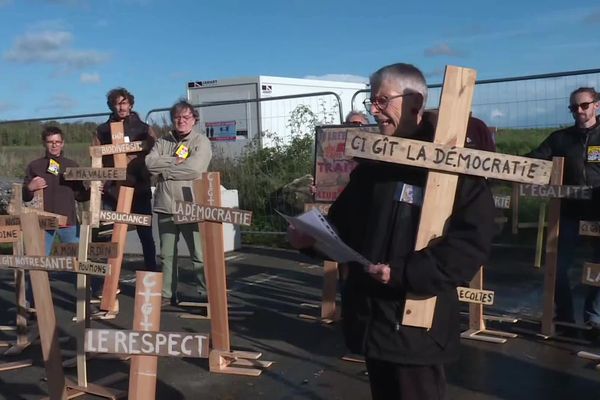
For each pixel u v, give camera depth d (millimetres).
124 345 3039
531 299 6648
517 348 5219
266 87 12516
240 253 9586
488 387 4473
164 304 6770
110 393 4410
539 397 4297
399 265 2371
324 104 11219
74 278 8406
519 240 9000
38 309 3693
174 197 6430
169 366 5012
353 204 2688
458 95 2430
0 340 5812
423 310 2428
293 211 9992
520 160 2371
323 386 4582
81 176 5879
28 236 3670
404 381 2494
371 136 2459
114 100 6746
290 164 10461
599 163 5266
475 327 5535
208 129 12906
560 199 5324
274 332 5805
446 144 2420
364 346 2498
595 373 4684
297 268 8508
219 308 4867
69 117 10828
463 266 2332
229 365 4961
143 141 6707
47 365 3729
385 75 2527
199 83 13125
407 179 2518
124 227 6488
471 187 2443
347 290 2623
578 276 7504
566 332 5551
